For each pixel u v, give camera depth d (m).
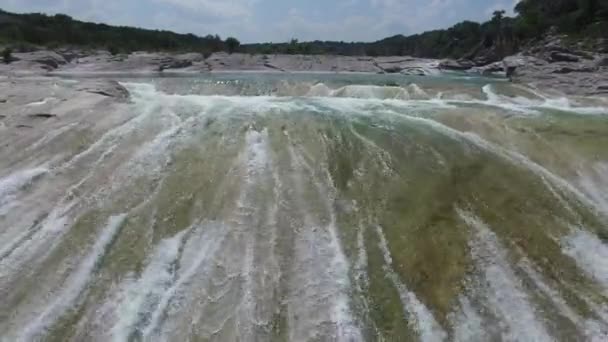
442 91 20.28
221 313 6.46
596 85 20.38
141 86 22.72
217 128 11.52
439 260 7.28
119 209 8.39
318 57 55.16
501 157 10.22
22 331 6.17
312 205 8.47
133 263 7.26
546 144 10.98
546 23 55.47
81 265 7.20
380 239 7.72
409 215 8.27
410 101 16.69
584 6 49.59
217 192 8.77
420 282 6.92
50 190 8.80
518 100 18.41
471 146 10.74
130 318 6.40
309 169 9.53
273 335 6.17
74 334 6.18
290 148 10.41
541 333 6.26
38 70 38.09
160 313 6.47
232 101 15.19
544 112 14.43
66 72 39.31
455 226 7.98
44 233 7.80
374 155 10.16
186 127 11.52
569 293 6.82
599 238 7.84
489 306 6.60
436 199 8.69
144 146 10.41
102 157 9.91
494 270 7.15
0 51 43.66
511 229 7.95
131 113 12.37
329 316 6.39
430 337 6.17
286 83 23.09
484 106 15.47
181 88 22.28
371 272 7.09
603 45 34.56
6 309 6.46
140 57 47.72
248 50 70.50
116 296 6.71
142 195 8.76
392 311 6.48
